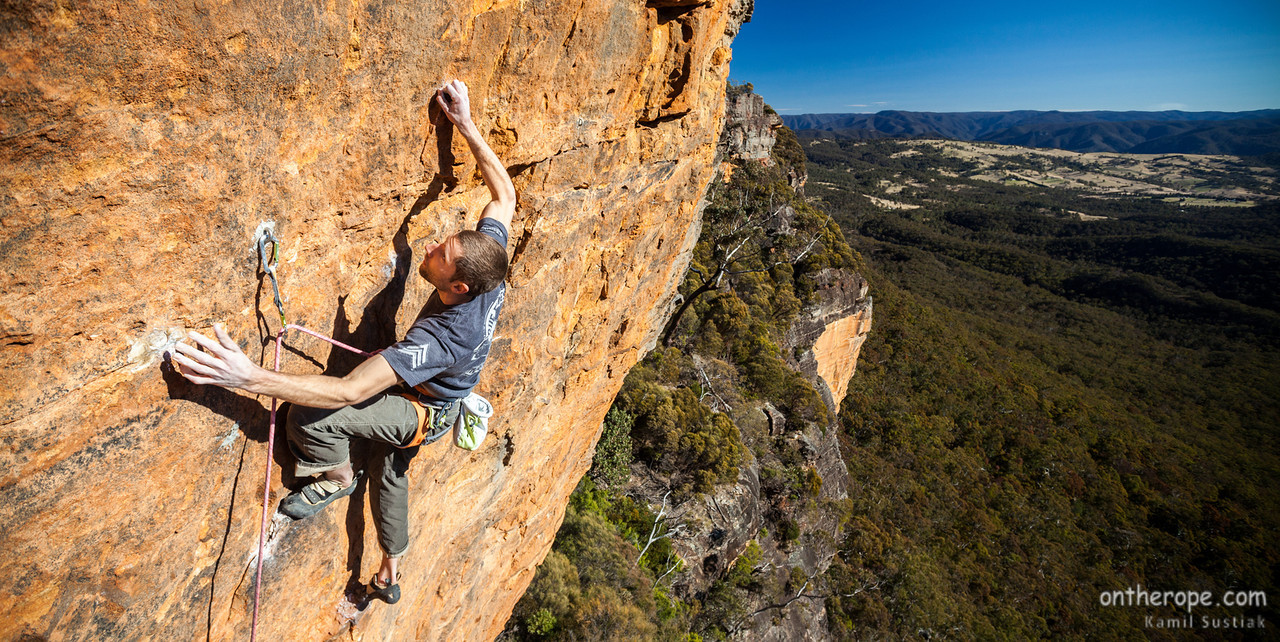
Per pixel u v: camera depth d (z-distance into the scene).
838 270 46.84
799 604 26.31
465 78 2.46
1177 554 50.00
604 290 5.10
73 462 1.62
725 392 31.27
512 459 4.89
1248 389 85.44
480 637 6.06
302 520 2.64
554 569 16.59
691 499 23.42
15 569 1.57
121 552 1.85
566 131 3.36
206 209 1.72
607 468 22.61
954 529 43.56
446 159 2.63
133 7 1.31
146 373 1.74
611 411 23.81
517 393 4.41
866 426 52.12
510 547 5.80
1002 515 47.94
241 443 2.17
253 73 1.65
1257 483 62.31
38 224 1.36
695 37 4.08
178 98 1.52
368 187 2.29
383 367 2.10
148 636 2.06
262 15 1.58
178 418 1.88
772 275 43.12
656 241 5.70
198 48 1.48
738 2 5.05
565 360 5.09
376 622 3.52
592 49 3.20
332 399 1.98
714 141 5.84
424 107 2.34
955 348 68.44
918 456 49.53
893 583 32.84
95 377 1.61
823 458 34.56
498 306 2.47
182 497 2.00
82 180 1.40
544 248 3.78
